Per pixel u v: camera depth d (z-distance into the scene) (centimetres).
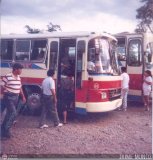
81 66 978
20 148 748
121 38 1355
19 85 812
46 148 754
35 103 1113
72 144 795
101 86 970
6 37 1170
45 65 1090
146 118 1102
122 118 1105
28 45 1134
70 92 1011
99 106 965
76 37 1002
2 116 850
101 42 1009
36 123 1004
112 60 1063
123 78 1207
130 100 1340
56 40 1066
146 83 1230
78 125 994
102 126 985
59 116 1109
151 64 1302
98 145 791
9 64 1161
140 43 1308
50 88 912
